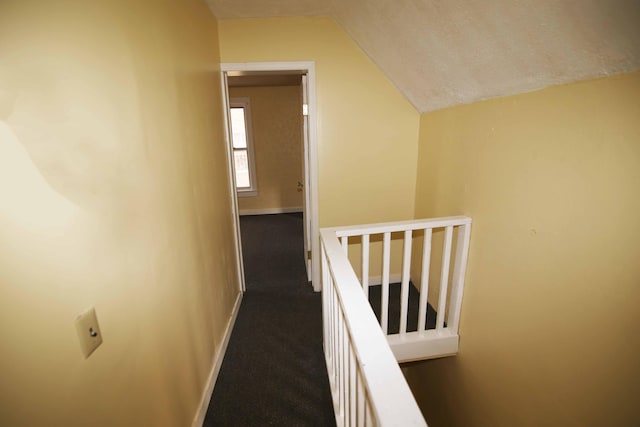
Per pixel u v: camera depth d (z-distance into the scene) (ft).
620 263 3.15
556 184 3.92
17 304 1.84
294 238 14.69
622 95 3.03
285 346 7.07
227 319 7.37
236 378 6.15
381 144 8.66
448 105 6.75
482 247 5.62
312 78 8.05
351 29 7.42
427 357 6.51
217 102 7.42
